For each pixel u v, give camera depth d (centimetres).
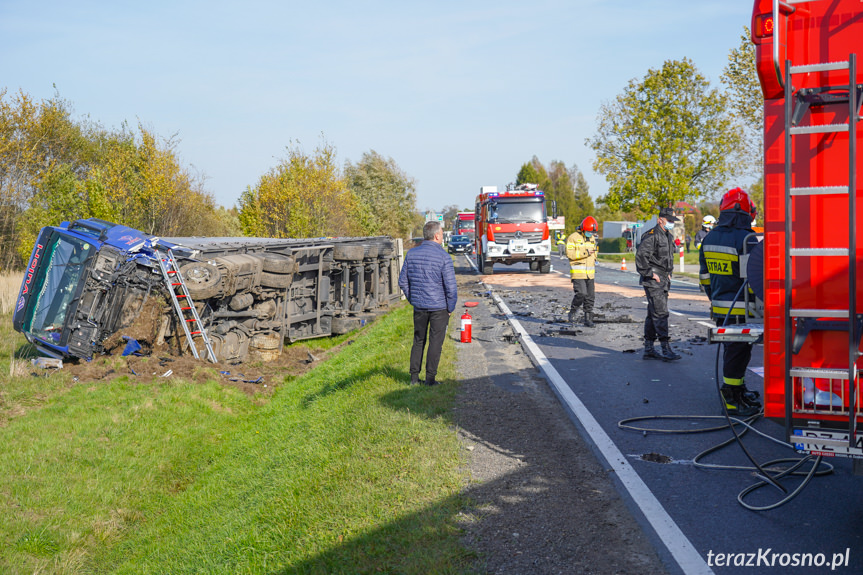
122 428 890
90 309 1116
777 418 368
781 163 355
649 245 912
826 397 353
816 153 345
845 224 341
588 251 1256
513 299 1786
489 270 2864
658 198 3434
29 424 878
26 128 2836
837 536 383
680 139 3406
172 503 714
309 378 1127
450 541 394
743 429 604
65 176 3092
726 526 400
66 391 1020
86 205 2741
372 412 682
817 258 348
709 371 857
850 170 327
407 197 5512
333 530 433
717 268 621
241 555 448
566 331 1176
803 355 356
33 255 1157
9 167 2788
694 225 5391
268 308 1302
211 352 1173
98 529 661
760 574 342
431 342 783
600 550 378
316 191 2983
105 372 1088
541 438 586
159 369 1095
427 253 777
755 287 465
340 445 605
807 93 340
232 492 657
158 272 1132
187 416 956
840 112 341
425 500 457
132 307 1132
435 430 604
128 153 2778
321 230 2983
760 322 477
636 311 1488
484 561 369
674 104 3391
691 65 3369
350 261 1591
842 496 445
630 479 479
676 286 2086
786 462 517
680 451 546
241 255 1252
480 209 3009
